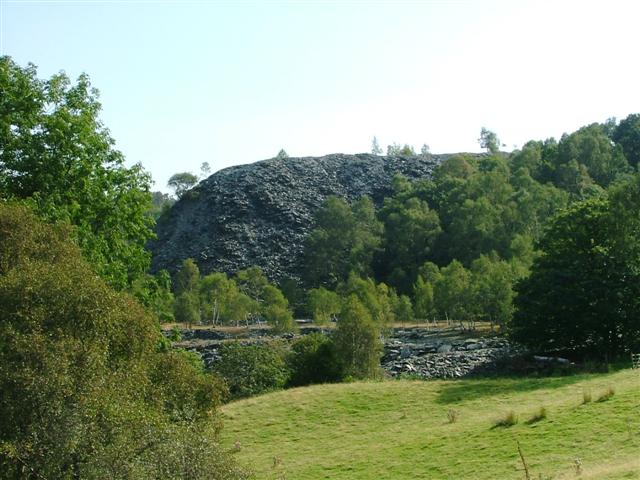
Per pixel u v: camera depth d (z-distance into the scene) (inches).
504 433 1209.4
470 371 2262.6
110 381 699.4
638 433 1045.2
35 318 705.6
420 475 1080.8
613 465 911.7
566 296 2352.4
